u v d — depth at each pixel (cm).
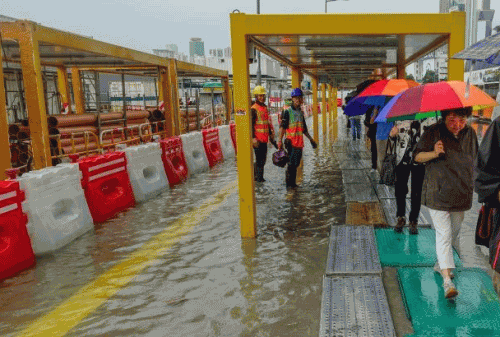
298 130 812
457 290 362
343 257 447
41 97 736
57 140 1008
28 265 472
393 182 531
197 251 500
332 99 2658
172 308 362
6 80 1272
